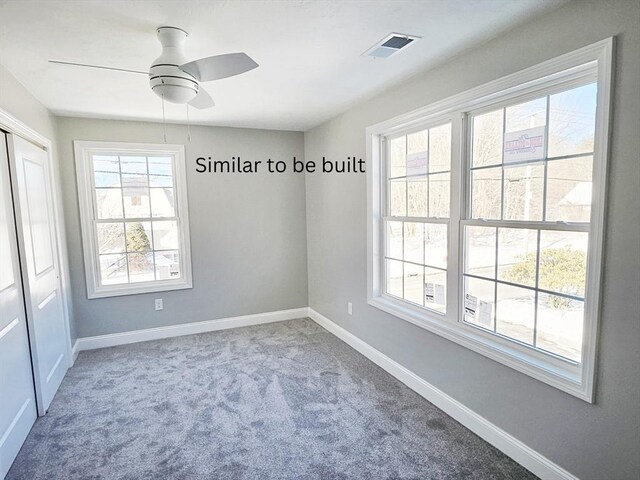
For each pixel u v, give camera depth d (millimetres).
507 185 2135
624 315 1535
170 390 2906
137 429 2402
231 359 3482
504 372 2104
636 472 1538
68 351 3303
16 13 1673
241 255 4391
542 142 1932
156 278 4074
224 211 4266
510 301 2152
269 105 3332
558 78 1802
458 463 2047
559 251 1879
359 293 3559
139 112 3467
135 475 1994
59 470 2037
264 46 2100
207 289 4258
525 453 1995
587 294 1655
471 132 2350
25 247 2424
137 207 3949
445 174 2588
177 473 2006
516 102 2051
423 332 2738
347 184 3641
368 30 1926
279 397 2781
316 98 3137
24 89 2623
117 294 3861
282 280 4621
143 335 4004
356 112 3400
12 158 2334
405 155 2973
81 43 2002
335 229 3941
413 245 2932
